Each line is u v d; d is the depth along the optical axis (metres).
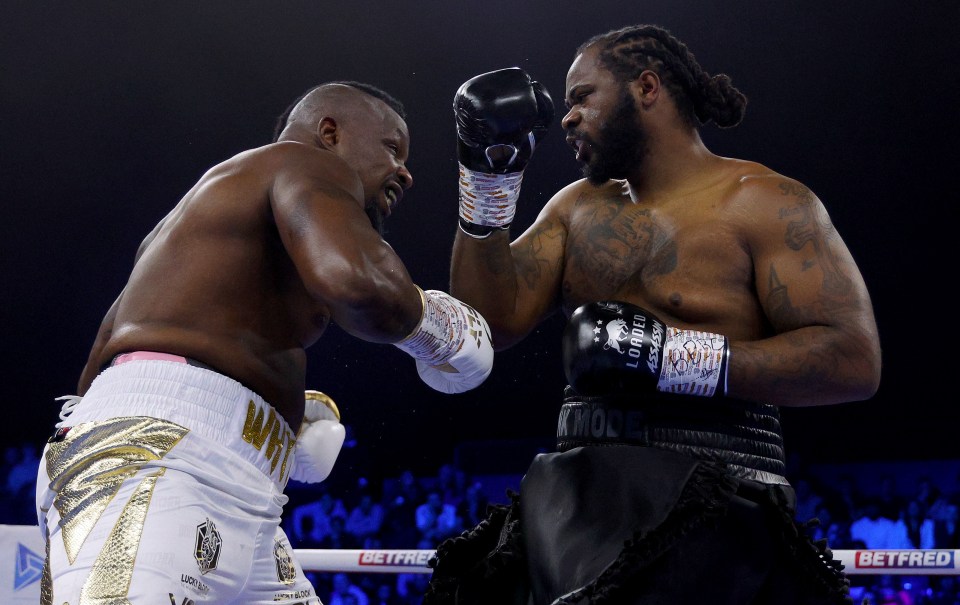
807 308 1.95
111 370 1.85
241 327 1.91
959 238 9.47
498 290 2.22
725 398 1.96
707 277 2.06
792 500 1.93
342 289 1.74
